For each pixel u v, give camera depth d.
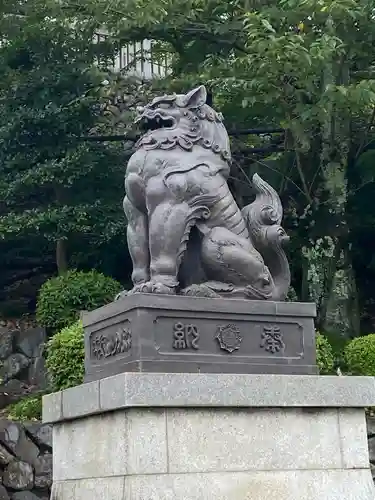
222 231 4.70
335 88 8.52
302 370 4.63
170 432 4.05
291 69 8.58
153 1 9.28
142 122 4.93
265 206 4.95
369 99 8.46
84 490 4.33
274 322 4.63
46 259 12.15
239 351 4.46
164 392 4.04
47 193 11.23
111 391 4.11
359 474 4.51
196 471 4.05
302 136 9.63
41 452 7.96
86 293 9.95
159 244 4.58
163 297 4.30
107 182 11.04
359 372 8.47
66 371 8.01
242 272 4.66
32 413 8.53
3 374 9.78
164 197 4.63
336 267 10.02
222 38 10.25
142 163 4.77
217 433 4.16
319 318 9.93
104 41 11.12
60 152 10.84
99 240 10.74
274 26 9.11
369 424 8.10
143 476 3.92
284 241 4.89
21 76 10.84
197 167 4.70
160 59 11.73
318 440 4.44
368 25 9.12
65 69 10.79
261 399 4.28
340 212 10.07
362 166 10.98
